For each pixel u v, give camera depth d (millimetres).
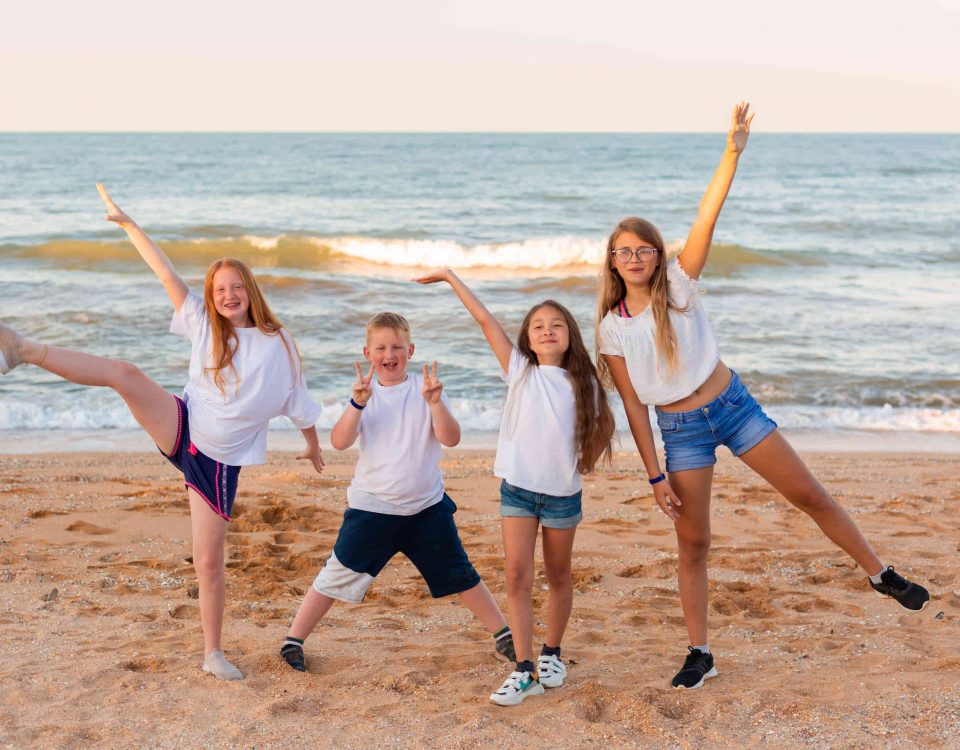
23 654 4000
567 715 3395
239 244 23234
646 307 3750
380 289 18219
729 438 3773
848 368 13359
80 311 15539
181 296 4023
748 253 23562
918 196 43281
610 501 7648
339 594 3947
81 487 7633
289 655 3908
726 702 3463
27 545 5992
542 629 4602
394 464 3834
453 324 15555
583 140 150000
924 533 6648
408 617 4871
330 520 6816
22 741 3141
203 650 4078
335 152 92000
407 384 3945
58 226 27859
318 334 14766
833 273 22062
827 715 3338
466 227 30609
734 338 15000
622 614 4914
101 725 3287
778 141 152125
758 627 4691
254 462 3967
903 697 3461
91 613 4664
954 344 14820
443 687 3715
